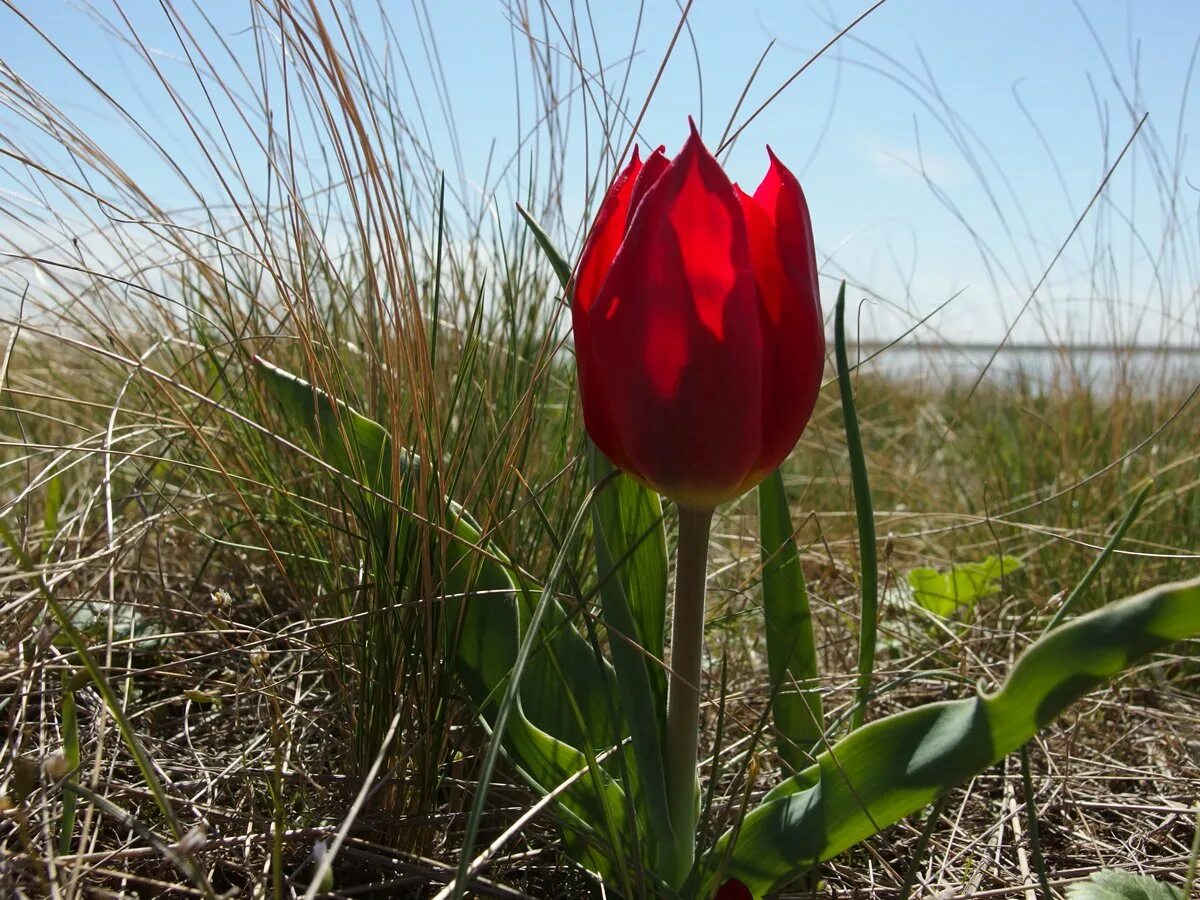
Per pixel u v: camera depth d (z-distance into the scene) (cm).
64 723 19
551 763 20
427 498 22
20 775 17
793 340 16
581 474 28
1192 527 44
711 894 18
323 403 24
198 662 29
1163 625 14
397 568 23
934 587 40
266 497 32
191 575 36
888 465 61
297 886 20
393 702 22
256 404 31
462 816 22
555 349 24
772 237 16
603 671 19
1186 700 36
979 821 26
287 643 29
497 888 19
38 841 20
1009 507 49
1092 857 24
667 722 19
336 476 24
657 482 17
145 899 20
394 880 20
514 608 22
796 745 21
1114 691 34
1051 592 42
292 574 31
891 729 17
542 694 22
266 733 26
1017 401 61
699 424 16
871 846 22
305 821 22
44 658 24
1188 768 29
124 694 26
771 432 17
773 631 22
